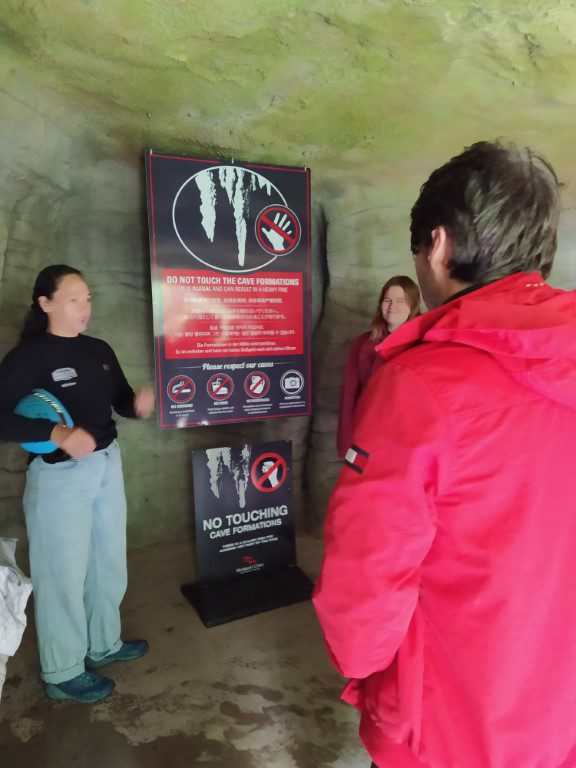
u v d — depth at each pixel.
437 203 0.76
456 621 0.68
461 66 1.99
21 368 1.65
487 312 0.66
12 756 1.58
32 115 2.07
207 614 2.28
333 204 3.02
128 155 2.59
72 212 2.57
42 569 1.73
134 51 1.86
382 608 0.69
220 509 2.51
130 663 2.01
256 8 1.67
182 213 2.39
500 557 0.64
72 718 1.73
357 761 1.61
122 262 2.75
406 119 2.39
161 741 1.65
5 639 1.02
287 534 2.66
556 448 0.66
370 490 0.67
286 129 2.45
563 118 2.37
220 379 2.54
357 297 3.10
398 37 1.82
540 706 0.68
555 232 0.75
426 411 0.64
